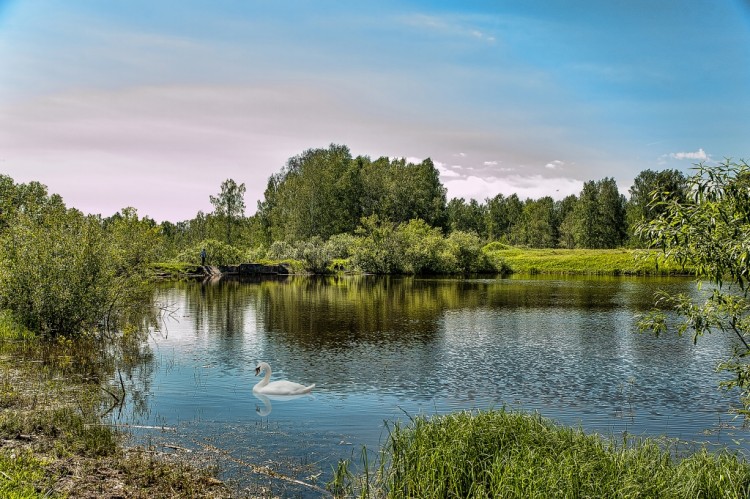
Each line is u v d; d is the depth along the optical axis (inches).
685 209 362.9
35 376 673.0
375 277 3041.3
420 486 354.0
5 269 898.7
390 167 5625.0
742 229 352.5
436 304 1609.3
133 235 1160.2
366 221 3548.2
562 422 560.1
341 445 469.1
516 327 1177.4
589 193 5462.6
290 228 4520.2
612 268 3528.5
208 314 1350.9
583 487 329.7
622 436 516.1
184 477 382.6
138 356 838.5
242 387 668.1
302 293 1952.5
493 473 354.9
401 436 412.5
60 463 386.9
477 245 3676.2
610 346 967.0
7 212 1028.5
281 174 6122.1
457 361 840.3
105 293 962.1
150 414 547.8
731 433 527.5
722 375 763.4
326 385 690.2
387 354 887.7
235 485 379.6
